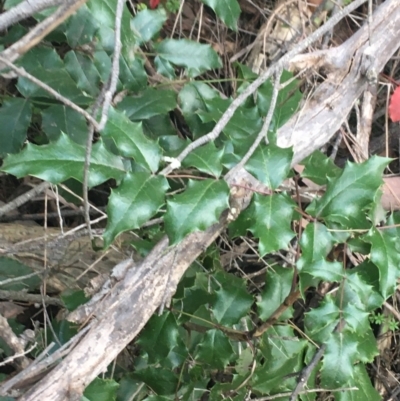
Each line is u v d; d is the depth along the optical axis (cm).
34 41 65
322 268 90
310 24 164
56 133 114
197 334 118
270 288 107
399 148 169
